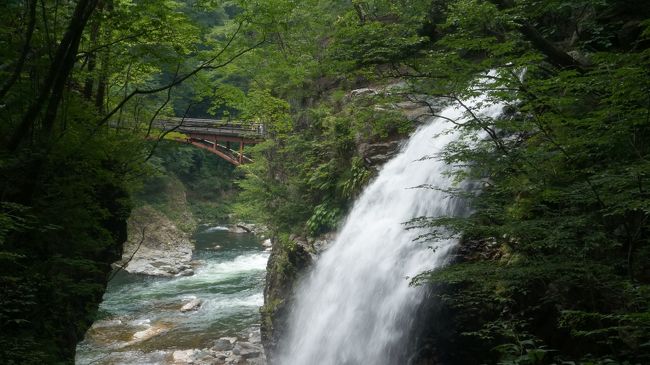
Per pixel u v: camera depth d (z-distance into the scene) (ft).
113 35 30.37
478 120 20.44
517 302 22.99
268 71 38.17
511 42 18.11
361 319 33.60
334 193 46.93
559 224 17.25
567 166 19.71
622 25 28.22
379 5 39.86
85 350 45.60
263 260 84.94
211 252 92.07
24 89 25.35
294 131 57.21
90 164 28.84
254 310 57.93
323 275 39.55
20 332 23.58
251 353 45.39
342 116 46.37
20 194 23.50
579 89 18.57
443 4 34.96
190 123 83.25
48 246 26.32
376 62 28.30
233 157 85.10
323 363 35.65
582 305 20.17
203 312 57.31
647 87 15.06
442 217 19.88
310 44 42.09
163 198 114.62
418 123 39.73
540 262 17.71
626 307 18.10
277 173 59.67
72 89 36.47
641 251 18.15
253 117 43.42
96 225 28.86
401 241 32.99
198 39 30.42
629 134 16.26
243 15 29.30
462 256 27.02
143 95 39.47
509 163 19.60
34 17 22.72
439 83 21.84
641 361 16.53
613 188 17.02
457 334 26.61
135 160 34.04
